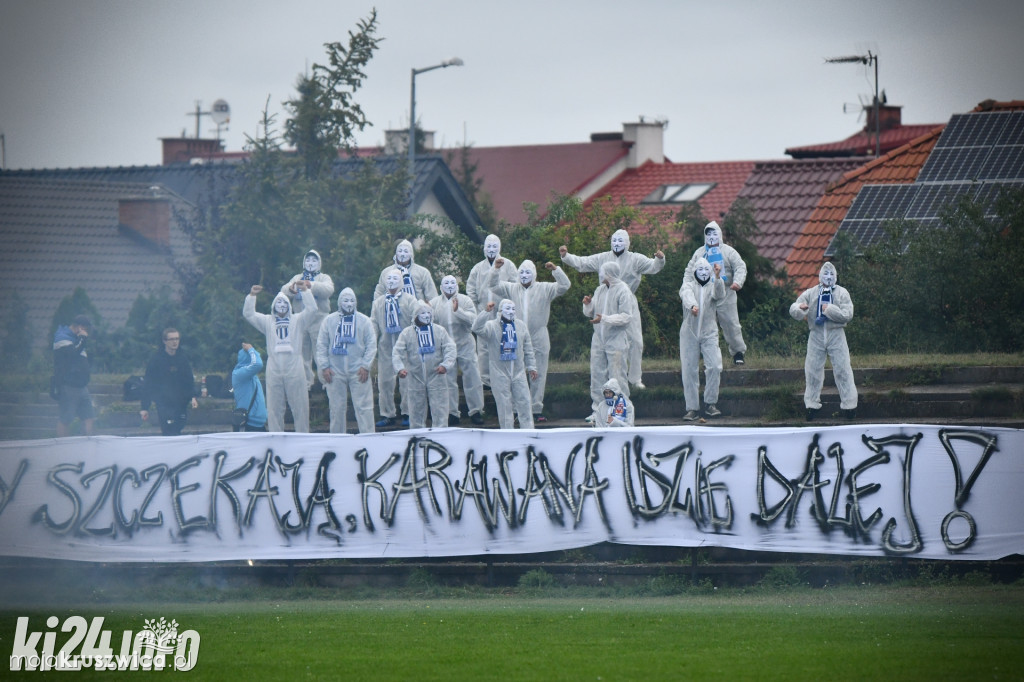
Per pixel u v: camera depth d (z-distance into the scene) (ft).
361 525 115.85
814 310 138.10
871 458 110.52
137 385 145.18
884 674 77.66
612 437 113.80
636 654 84.17
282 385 142.10
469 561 117.91
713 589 110.42
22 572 120.37
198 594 113.70
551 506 113.80
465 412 156.56
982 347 180.75
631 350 148.77
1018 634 87.81
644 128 364.79
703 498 112.27
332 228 201.05
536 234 213.46
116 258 261.85
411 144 258.16
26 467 120.16
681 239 218.79
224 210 197.26
